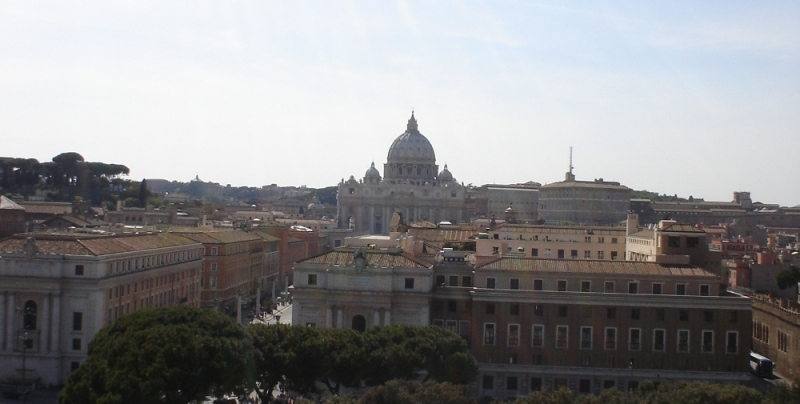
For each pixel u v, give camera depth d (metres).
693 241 186.50
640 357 166.88
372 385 144.38
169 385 127.94
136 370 128.38
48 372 178.50
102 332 143.25
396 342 148.00
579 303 167.62
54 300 179.25
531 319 168.38
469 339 170.12
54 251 181.38
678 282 169.25
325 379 145.62
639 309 167.38
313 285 168.88
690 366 166.50
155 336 131.88
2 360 179.12
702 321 166.88
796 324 193.25
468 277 174.00
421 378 157.50
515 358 168.12
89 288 179.88
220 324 141.50
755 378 188.62
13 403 160.75
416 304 167.00
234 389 140.12
